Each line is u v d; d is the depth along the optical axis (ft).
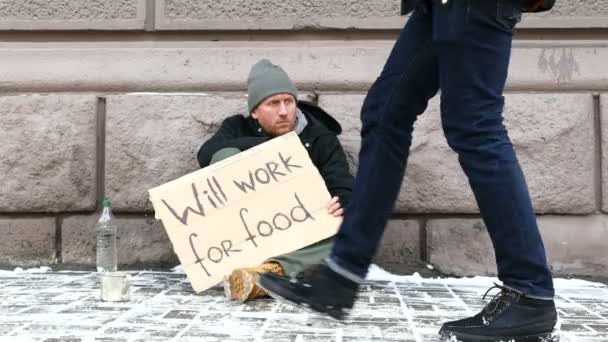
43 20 20.77
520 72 20.18
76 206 20.29
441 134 19.88
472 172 9.65
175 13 20.74
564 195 19.69
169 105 20.27
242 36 20.99
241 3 20.74
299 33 20.89
